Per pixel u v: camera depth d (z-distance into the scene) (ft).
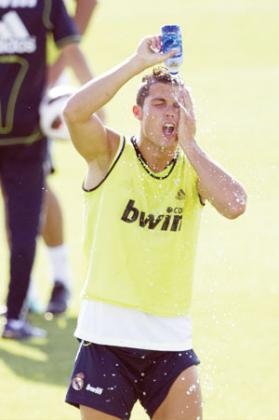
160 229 47.21
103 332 46.80
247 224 97.86
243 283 83.15
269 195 104.37
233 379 64.34
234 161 113.39
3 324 75.61
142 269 47.03
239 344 70.13
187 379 46.93
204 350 69.05
